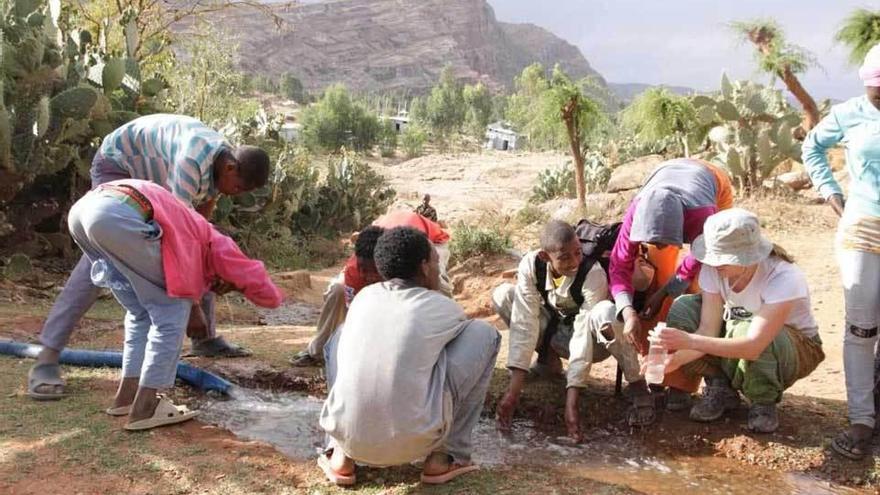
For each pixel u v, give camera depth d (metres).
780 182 15.41
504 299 5.22
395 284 3.96
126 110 10.20
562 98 15.05
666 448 4.57
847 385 4.38
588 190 19.95
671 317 4.65
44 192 9.48
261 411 5.01
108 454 4.05
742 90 15.63
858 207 4.38
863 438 4.29
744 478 4.21
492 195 30.55
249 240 13.30
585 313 4.74
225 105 17.06
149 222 4.31
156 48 15.94
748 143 14.91
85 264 4.79
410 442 3.71
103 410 4.60
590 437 4.75
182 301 4.43
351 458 3.87
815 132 4.70
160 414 4.43
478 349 3.98
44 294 7.94
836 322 7.23
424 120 120.69
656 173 5.02
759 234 4.25
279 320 8.59
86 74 9.65
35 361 5.43
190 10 16.17
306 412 5.03
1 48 8.07
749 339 4.24
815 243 11.48
